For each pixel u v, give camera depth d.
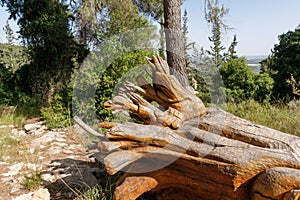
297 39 8.38
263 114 4.95
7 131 5.82
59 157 4.32
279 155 2.14
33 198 2.84
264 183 2.04
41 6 8.36
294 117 4.53
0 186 3.29
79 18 8.33
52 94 8.30
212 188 2.27
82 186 3.18
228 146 2.34
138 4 9.43
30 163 4.01
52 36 8.16
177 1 4.55
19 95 8.39
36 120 6.99
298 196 1.91
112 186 3.00
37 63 8.70
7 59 10.53
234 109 5.36
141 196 2.79
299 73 7.94
